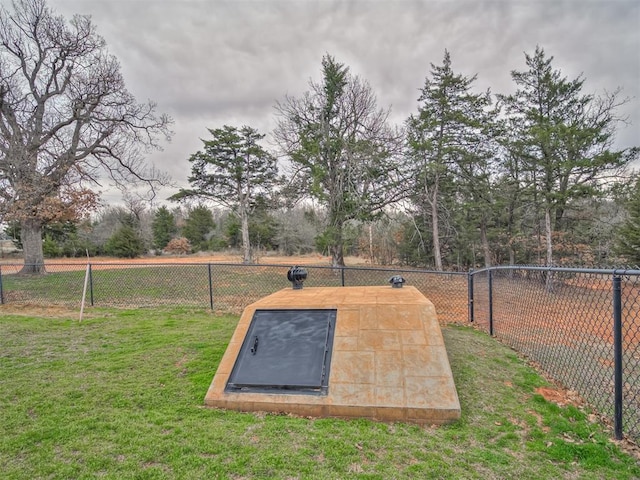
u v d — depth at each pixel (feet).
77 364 14.48
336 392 10.27
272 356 11.51
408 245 79.97
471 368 13.39
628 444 8.64
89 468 7.64
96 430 9.27
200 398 11.20
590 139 48.16
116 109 58.18
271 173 86.38
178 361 14.49
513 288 20.76
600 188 49.75
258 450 8.21
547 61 53.52
